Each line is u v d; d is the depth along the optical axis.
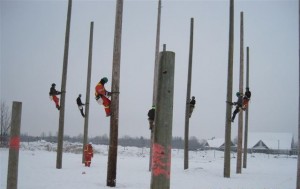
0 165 19.53
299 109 10.45
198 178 17.17
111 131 13.27
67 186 12.39
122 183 13.95
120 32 13.77
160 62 3.43
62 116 19.94
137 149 55.88
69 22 20.52
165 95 3.38
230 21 19.83
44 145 49.19
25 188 11.70
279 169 27.23
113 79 13.52
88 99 24.42
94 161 27.67
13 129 5.92
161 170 3.34
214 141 93.31
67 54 20.30
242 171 23.59
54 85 19.94
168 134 3.37
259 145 86.00
